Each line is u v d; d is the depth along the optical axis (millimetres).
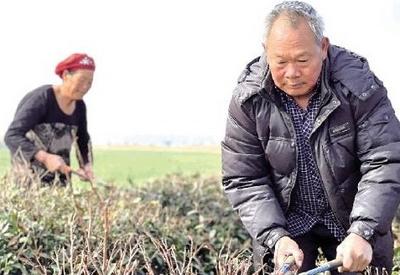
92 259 4027
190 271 4180
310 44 3459
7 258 4738
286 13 3480
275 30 3486
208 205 7172
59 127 6730
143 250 4266
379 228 3562
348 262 3504
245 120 3893
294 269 3648
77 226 5203
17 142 6508
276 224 3840
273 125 3826
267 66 3738
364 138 3707
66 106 6746
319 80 3688
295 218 4066
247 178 3969
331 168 3781
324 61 3676
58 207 5664
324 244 4195
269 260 4129
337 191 3838
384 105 3736
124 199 6695
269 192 3949
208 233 6262
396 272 4996
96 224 5234
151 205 6586
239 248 6148
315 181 3891
